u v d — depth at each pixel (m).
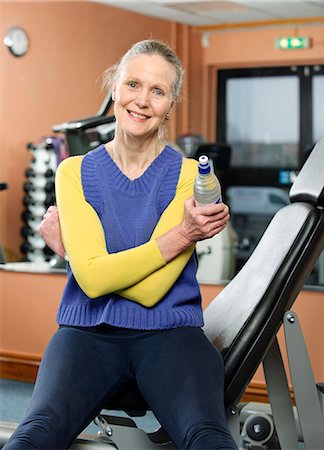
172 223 2.02
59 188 2.08
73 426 1.88
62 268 4.12
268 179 5.10
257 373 3.51
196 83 5.06
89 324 2.01
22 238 4.49
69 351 1.96
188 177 2.07
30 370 4.05
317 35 4.96
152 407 1.92
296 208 2.24
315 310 3.43
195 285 2.06
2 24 4.70
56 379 1.91
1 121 4.70
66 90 4.68
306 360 2.17
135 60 2.05
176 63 2.09
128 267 1.94
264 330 2.11
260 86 5.12
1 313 4.13
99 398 1.95
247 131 5.28
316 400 2.20
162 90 2.05
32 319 4.07
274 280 2.13
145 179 2.07
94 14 4.78
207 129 5.07
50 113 4.68
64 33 4.75
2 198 4.59
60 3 4.73
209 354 1.95
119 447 2.01
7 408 3.53
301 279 2.16
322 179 2.24
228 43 5.03
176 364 1.91
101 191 2.06
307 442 2.21
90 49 4.76
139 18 4.88
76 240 2.00
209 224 1.94
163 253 1.95
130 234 2.03
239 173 5.15
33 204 4.57
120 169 2.08
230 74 5.09
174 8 4.91
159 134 2.11
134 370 1.98
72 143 4.34
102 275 1.95
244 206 5.12
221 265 3.88
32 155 4.62
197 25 5.03
